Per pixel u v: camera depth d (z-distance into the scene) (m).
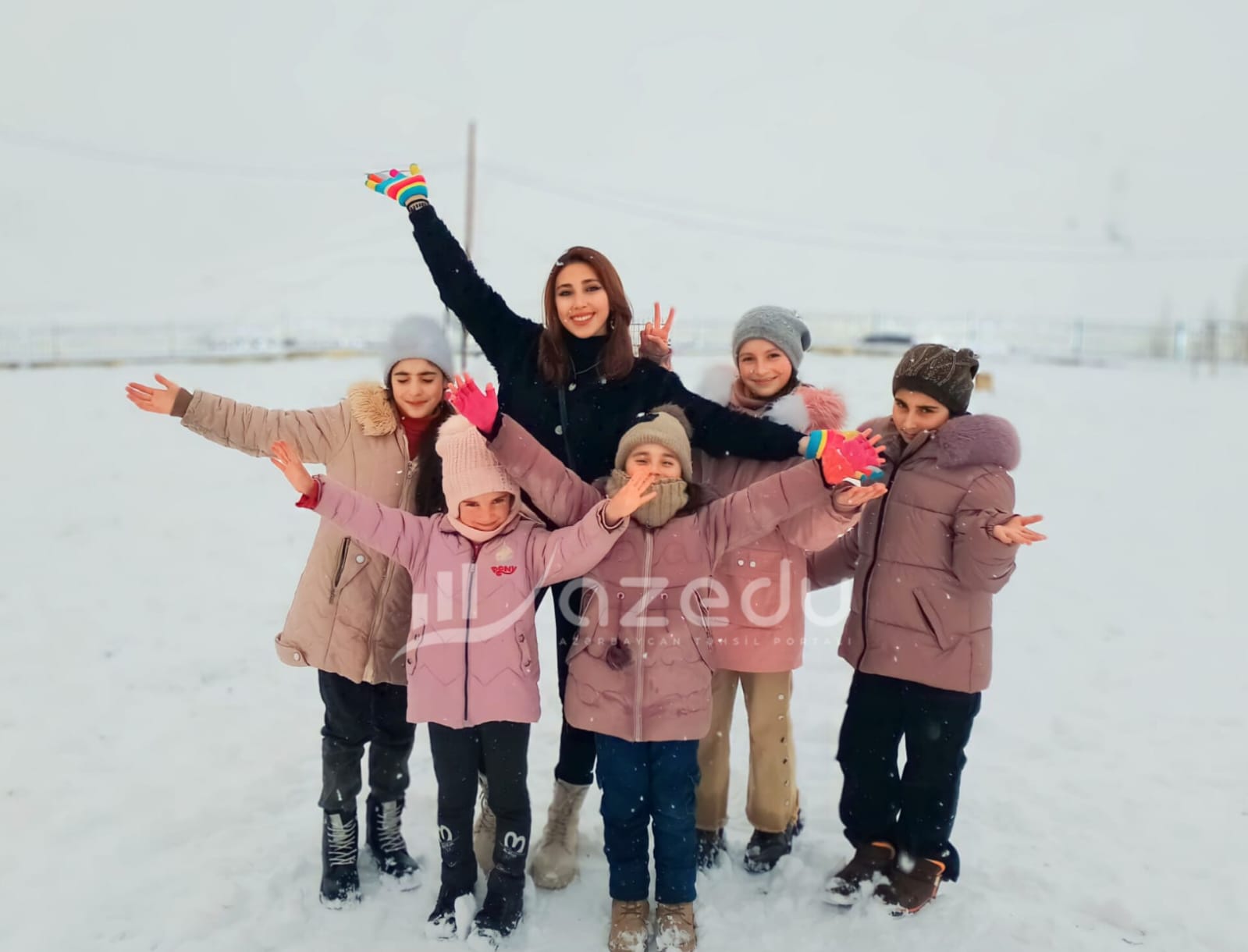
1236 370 27.11
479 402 2.89
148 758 4.09
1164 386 20.20
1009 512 3.06
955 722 3.13
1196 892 3.29
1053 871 3.41
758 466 3.34
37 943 2.92
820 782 4.06
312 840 3.51
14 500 8.36
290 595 6.33
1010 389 18.73
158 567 6.85
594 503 3.15
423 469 3.21
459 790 3.03
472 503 3.03
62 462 9.80
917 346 3.23
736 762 4.12
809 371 19.34
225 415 3.10
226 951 2.91
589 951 2.96
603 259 3.22
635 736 2.97
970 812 3.81
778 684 3.33
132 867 3.32
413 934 3.01
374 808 3.34
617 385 3.29
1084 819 3.77
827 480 2.94
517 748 3.03
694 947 2.96
